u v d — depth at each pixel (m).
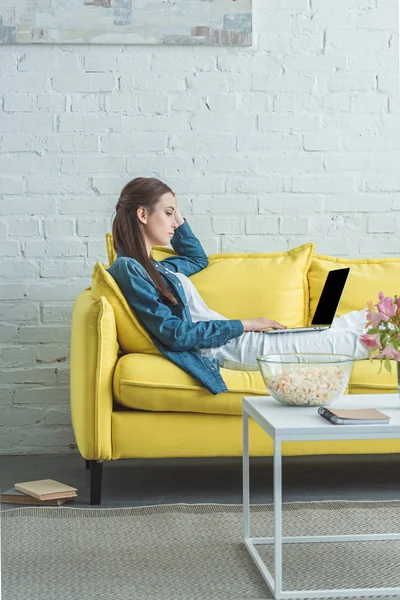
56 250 3.22
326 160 3.32
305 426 1.56
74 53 3.21
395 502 2.38
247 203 3.29
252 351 2.54
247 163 3.29
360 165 3.33
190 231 3.06
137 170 3.26
